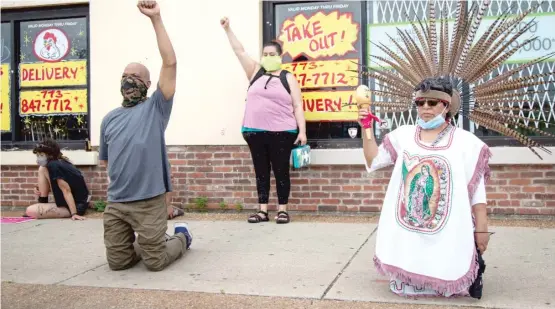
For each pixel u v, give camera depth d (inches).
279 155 254.4
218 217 273.7
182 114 285.4
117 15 292.4
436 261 142.9
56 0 304.5
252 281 166.7
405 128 153.6
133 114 181.3
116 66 293.6
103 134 186.5
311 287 159.5
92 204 300.8
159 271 180.9
